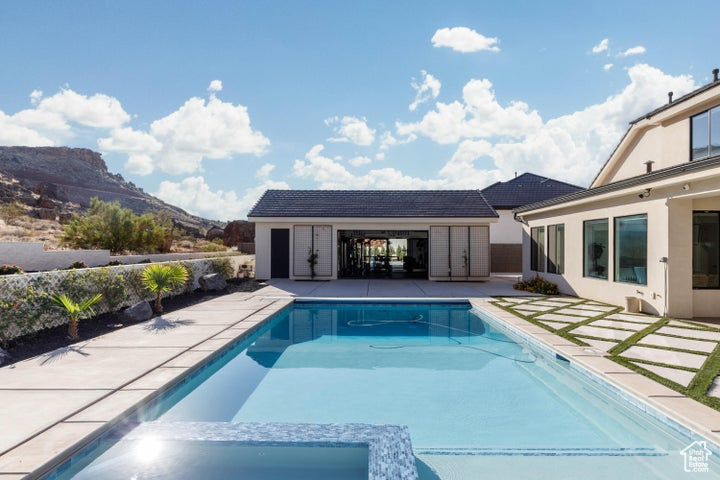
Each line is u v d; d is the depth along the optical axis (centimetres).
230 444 362
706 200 868
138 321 832
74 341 662
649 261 920
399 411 481
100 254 1683
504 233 2209
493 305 1073
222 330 750
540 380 590
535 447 393
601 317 880
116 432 376
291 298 1185
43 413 385
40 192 6306
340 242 1889
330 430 383
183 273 1042
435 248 1739
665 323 807
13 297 629
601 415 471
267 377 598
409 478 302
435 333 883
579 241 1208
